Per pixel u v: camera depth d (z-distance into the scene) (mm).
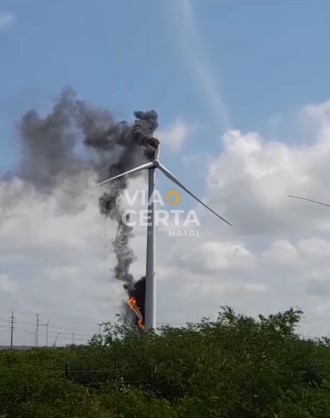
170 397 23375
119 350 25578
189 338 26344
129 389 22312
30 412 19750
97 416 19609
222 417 17000
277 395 17266
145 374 24250
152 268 59031
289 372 18141
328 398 17719
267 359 18172
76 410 19672
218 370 19688
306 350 20547
